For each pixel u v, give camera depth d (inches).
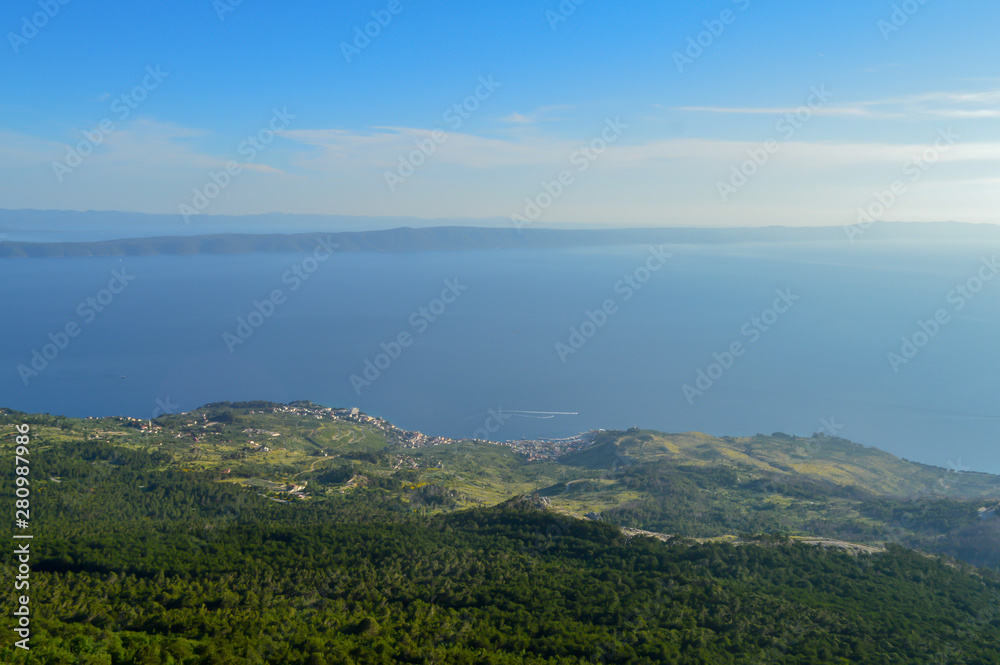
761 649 3043.8
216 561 4025.6
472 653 2901.1
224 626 3016.7
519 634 3122.5
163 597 3380.9
